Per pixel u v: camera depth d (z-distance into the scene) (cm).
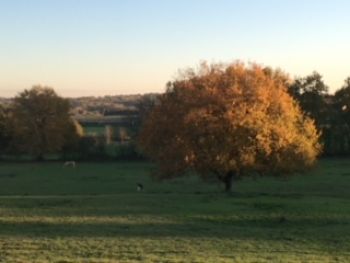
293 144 4662
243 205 3691
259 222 3148
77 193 5928
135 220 3116
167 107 4812
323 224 3092
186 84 4791
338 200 4069
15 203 3772
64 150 12450
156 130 4809
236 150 4553
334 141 11131
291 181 6850
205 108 4600
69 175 8500
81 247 2259
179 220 3136
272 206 3641
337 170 8219
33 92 12400
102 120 14325
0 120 12444
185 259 2012
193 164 4591
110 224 2966
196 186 6688
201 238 2550
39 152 12388
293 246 2362
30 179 7900
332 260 2056
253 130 4522
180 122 4641
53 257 2036
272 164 4641
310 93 11556
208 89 4656
